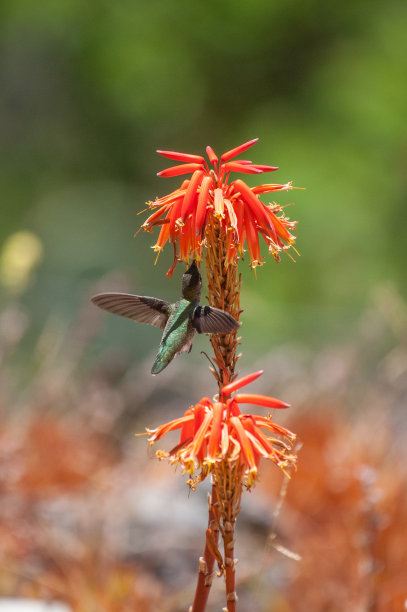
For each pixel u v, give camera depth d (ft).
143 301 12.74
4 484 25.36
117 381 38.86
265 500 29.45
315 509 28.25
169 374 39.37
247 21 89.86
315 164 76.28
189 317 11.76
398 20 83.61
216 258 11.41
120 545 24.21
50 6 92.38
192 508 26.73
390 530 23.59
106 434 33.37
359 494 26.05
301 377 39.24
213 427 10.33
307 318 63.31
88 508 25.26
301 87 89.10
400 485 26.53
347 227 73.15
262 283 71.36
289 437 10.78
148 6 92.22
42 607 20.58
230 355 11.50
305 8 88.07
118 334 53.47
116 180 95.96
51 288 55.67
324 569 23.44
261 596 23.49
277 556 25.77
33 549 23.53
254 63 92.32
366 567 19.33
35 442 29.35
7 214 93.20
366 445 30.89
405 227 75.00
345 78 80.84
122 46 91.76
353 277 71.92
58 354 39.83
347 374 36.76
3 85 97.25
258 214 10.70
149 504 26.23
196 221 10.48
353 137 77.97
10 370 37.35
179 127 94.94
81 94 95.96
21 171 97.19
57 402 33.94
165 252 81.20
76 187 95.45
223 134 94.22
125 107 93.35
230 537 11.27
